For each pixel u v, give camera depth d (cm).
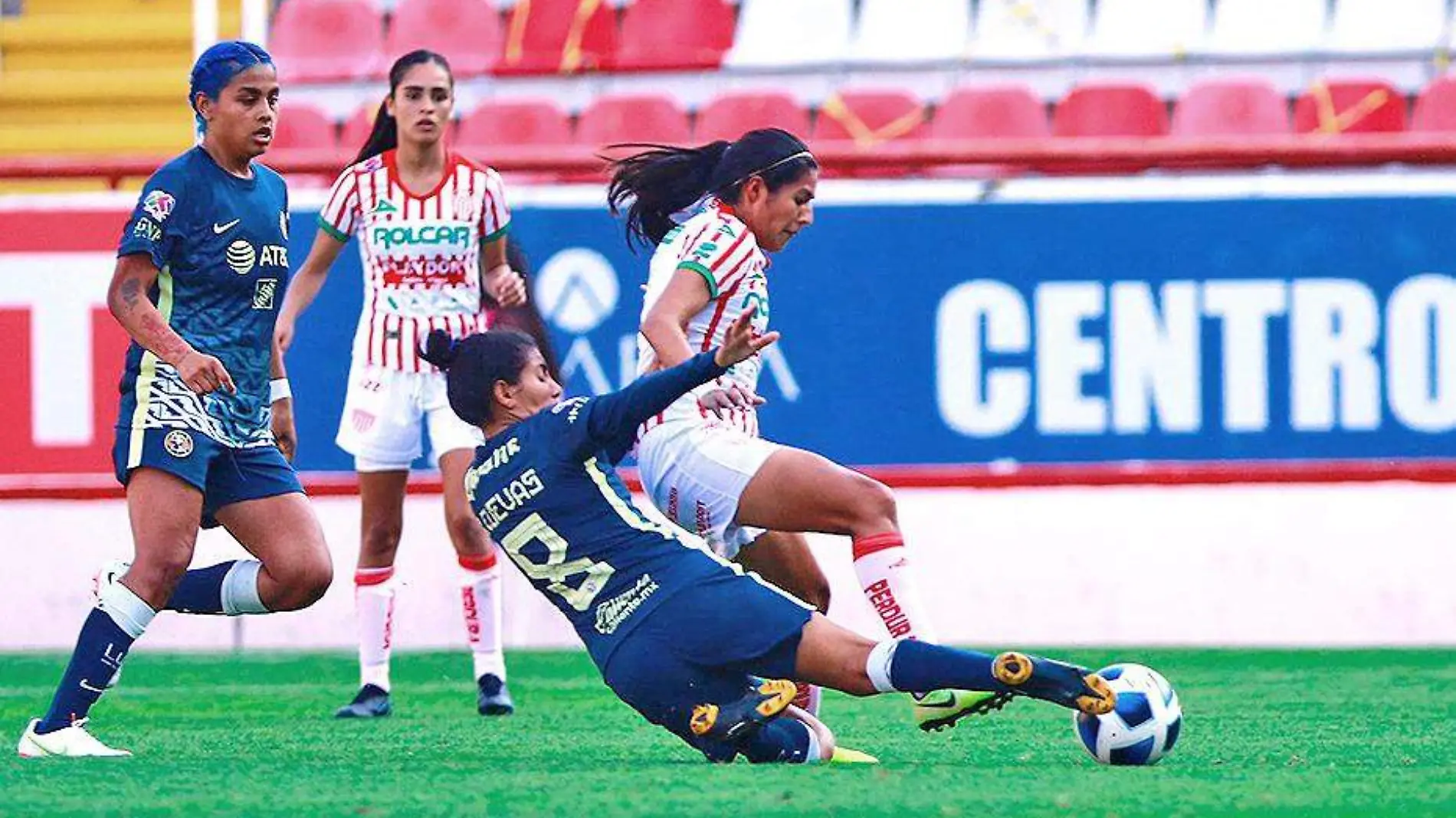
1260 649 3225
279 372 2131
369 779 1652
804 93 4903
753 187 1902
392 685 2884
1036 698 1616
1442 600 3244
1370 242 3206
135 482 1888
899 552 1817
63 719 1895
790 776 1623
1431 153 3181
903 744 2050
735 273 1869
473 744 2105
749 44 5028
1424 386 3219
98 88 5019
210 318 1900
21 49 5131
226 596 1966
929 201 3250
